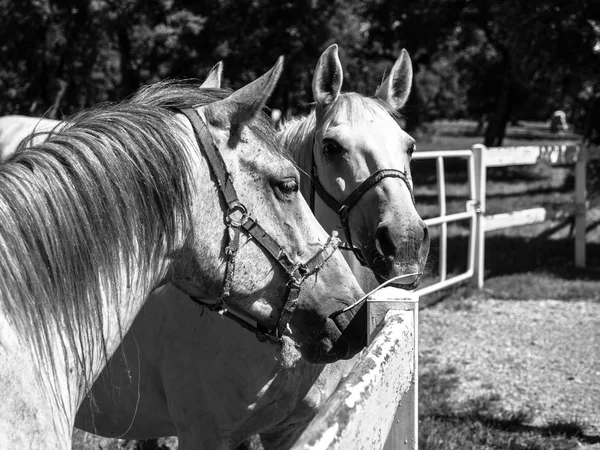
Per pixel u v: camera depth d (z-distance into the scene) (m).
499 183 16.78
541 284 7.73
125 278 1.74
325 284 2.02
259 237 1.90
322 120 2.82
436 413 4.24
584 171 8.69
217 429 2.32
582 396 4.72
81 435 3.56
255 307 1.95
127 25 10.84
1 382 1.44
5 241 1.53
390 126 2.73
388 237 2.50
